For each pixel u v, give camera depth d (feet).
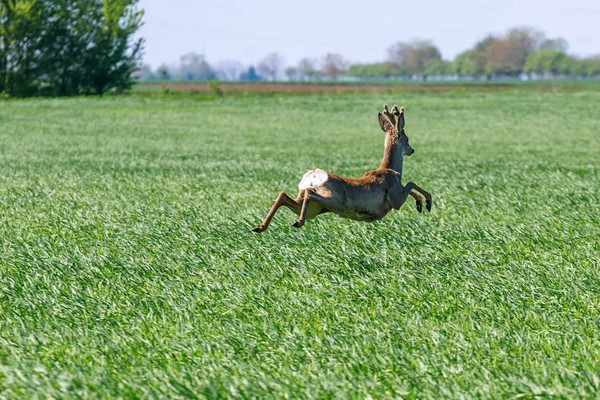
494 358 85.66
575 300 109.19
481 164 311.47
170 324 98.73
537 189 224.33
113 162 318.45
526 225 165.07
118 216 173.37
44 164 307.58
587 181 249.55
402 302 108.58
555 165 303.48
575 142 454.40
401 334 94.48
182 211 181.37
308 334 94.94
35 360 85.66
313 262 129.70
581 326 97.40
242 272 123.54
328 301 108.68
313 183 114.93
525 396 74.64
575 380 78.89
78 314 102.94
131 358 86.84
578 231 158.20
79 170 282.77
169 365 83.82
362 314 102.78
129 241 145.79
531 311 103.45
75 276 121.29
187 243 143.95
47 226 162.30
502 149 408.67
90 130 530.27
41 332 95.09
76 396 75.61
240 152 382.22
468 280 119.65
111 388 77.00
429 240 148.25
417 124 609.01
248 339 93.25
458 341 91.50
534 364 84.17
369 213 119.14
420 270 125.90
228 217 172.86
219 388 77.36
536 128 569.23
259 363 85.71
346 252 137.18
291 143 446.60
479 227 161.17
